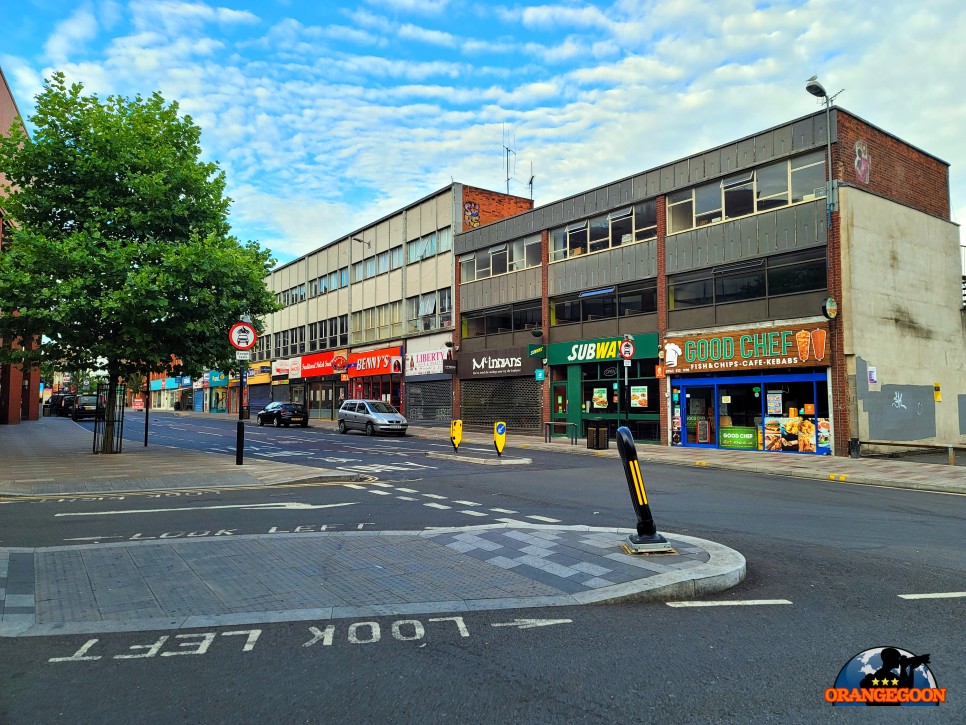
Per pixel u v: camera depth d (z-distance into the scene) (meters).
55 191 16.06
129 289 14.74
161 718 3.39
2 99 25.84
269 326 57.25
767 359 20.41
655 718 3.39
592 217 26.88
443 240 35.12
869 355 19.20
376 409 30.81
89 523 8.56
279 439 26.72
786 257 20.33
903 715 3.42
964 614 5.04
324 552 6.77
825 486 13.33
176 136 18.08
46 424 37.78
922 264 21.55
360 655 4.22
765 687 3.75
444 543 7.12
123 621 4.81
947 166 23.31
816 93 18.86
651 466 17.06
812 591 5.65
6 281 14.85
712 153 22.42
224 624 4.76
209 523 8.57
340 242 45.91
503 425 18.70
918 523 8.90
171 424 39.88
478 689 3.73
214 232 16.59
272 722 3.35
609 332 25.75
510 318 30.70
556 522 8.67
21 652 4.27
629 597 5.31
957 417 22.30
